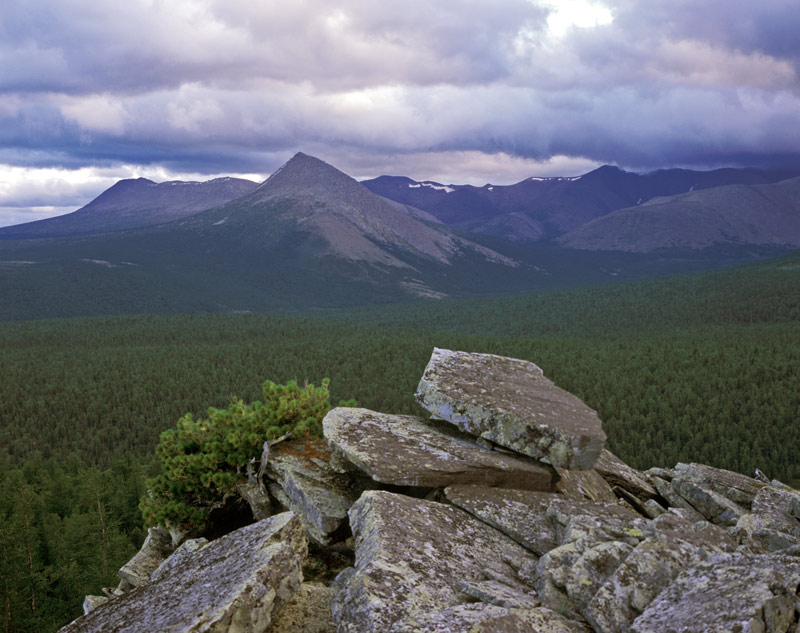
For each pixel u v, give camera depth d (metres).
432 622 6.47
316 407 14.42
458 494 10.68
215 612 6.67
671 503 12.98
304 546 8.74
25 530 60.16
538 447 11.35
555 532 9.85
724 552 7.57
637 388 174.25
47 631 55.03
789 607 5.84
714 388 175.12
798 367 183.00
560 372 191.62
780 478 121.19
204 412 181.38
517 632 6.10
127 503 81.06
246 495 13.20
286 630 7.61
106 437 167.50
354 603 6.97
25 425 173.75
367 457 11.13
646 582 7.07
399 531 8.88
